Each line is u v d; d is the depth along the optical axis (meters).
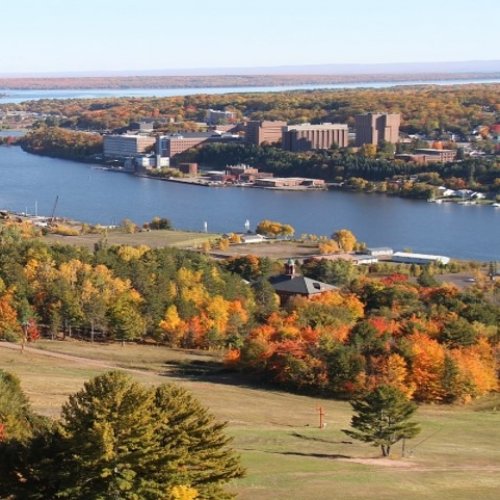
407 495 94.69
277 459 107.56
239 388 163.12
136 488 67.75
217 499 71.00
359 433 121.56
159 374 173.50
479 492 98.19
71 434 68.81
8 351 181.38
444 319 191.25
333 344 168.12
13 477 69.75
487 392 168.00
